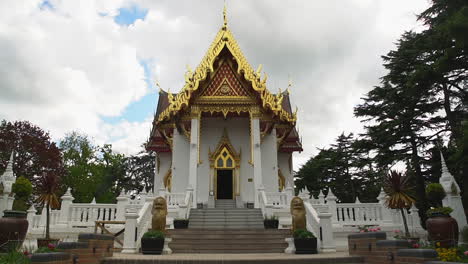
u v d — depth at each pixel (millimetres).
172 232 14992
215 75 23219
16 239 10922
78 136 50094
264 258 9836
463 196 19375
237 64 23125
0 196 14633
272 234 14883
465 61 17344
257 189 21094
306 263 9734
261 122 23828
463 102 23672
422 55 26062
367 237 9750
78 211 16781
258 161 21766
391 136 26797
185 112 23234
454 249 9992
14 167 33625
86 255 8570
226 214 18594
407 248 8344
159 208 12578
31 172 34469
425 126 26906
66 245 7957
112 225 16359
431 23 21891
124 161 56219
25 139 34875
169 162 29250
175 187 24000
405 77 26359
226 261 9477
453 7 18188
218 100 22688
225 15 24344
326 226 12727
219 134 24859
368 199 41469
